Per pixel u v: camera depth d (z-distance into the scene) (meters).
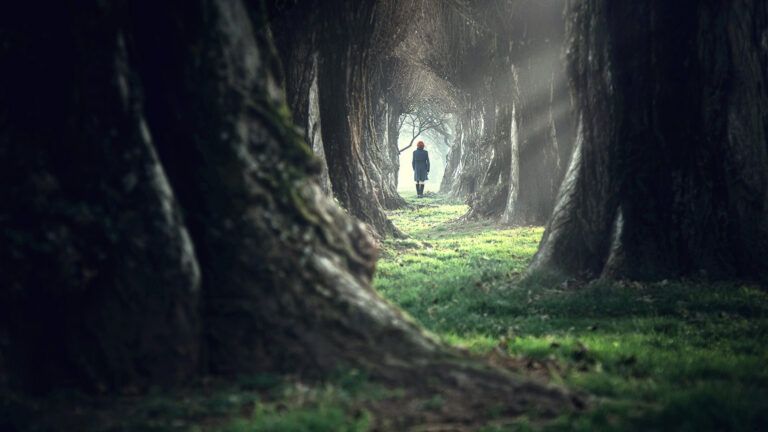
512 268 18.66
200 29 8.34
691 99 16.42
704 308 13.30
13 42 7.95
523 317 12.98
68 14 7.82
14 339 7.70
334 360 7.67
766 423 7.05
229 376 7.78
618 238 16.00
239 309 7.91
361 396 7.11
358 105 25.83
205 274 8.03
